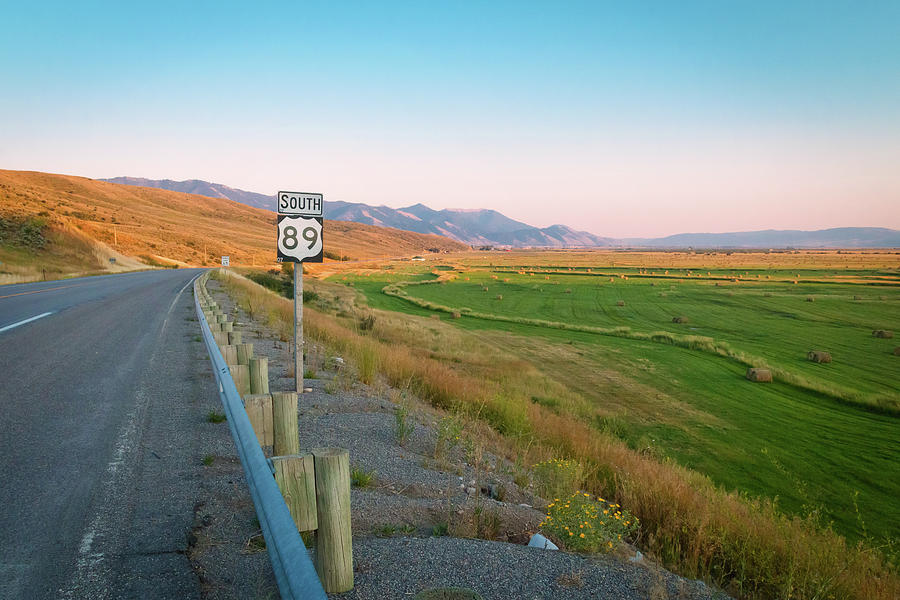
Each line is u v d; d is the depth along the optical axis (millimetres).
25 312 15977
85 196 185625
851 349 35719
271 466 2807
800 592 4715
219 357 5793
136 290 26562
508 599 3189
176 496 3998
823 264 152125
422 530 4312
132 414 6152
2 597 2639
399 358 15250
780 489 13336
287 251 8102
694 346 35500
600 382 24953
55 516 3596
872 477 14312
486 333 38906
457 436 7117
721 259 194875
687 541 5578
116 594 2713
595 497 6711
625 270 128750
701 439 17219
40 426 5602
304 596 1574
